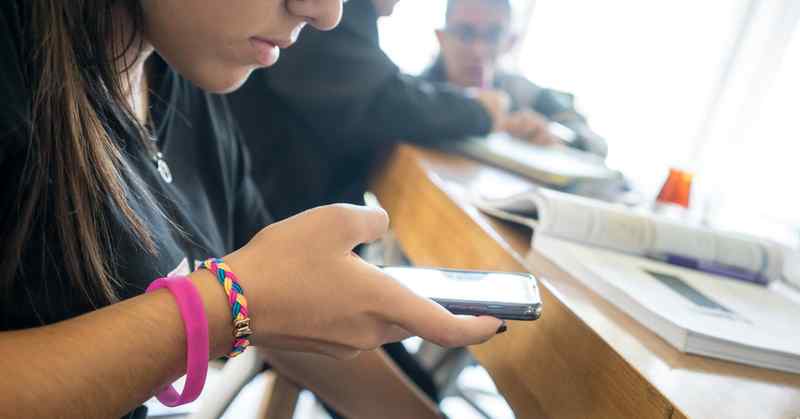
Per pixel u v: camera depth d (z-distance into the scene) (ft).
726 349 1.69
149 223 1.90
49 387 1.27
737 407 1.43
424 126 4.30
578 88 8.32
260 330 1.49
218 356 1.50
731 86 6.28
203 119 2.68
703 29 6.75
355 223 1.59
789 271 2.69
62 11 1.57
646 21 7.48
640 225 2.46
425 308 1.54
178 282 1.44
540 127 5.38
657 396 1.41
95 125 1.65
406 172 3.78
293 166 4.26
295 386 2.88
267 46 1.78
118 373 1.34
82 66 1.70
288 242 1.53
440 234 2.89
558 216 2.36
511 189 3.39
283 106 4.18
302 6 1.72
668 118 7.07
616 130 7.67
